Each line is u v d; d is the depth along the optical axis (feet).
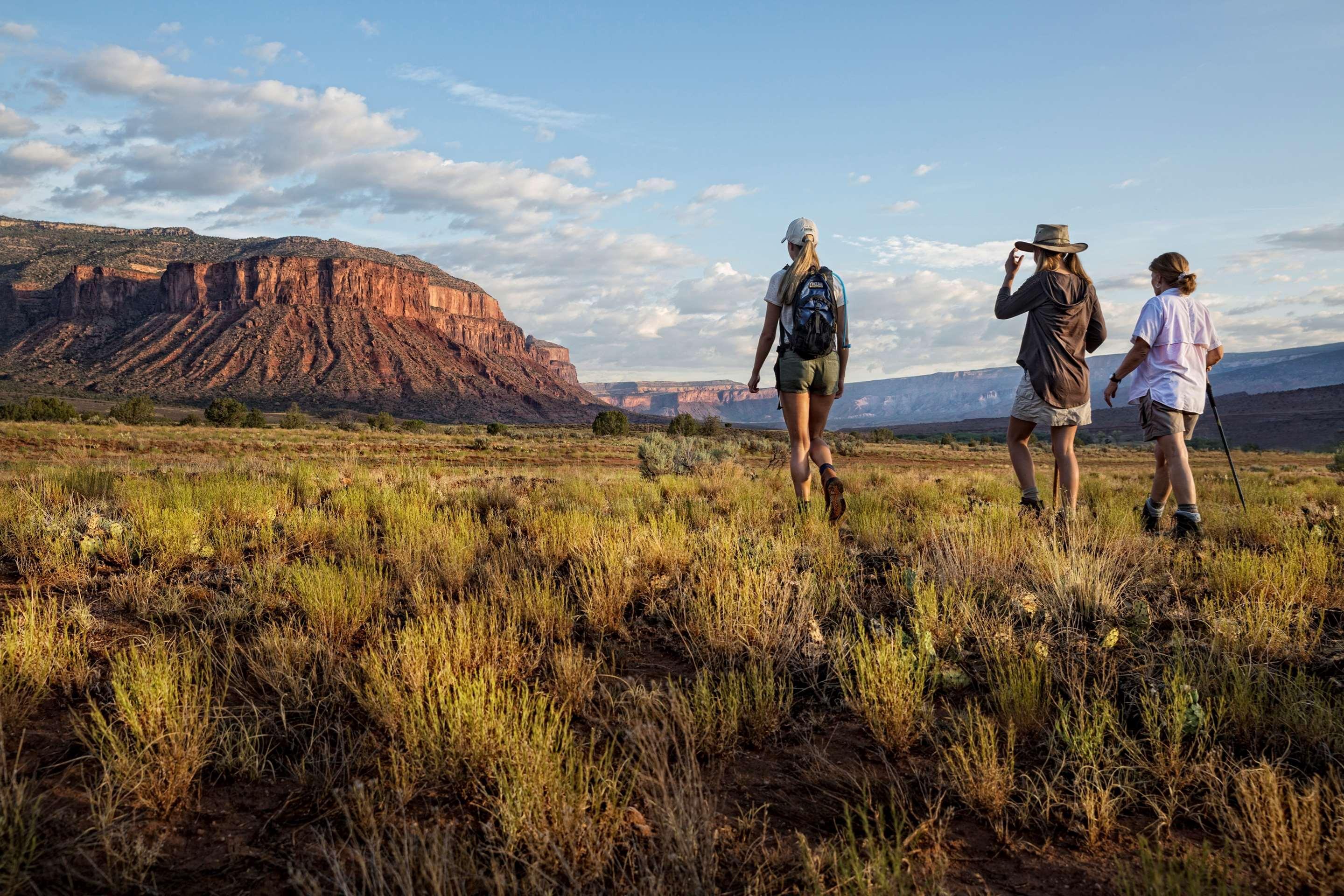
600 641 10.99
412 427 262.88
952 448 238.27
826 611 11.77
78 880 5.52
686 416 191.11
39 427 141.08
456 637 9.59
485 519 22.12
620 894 5.50
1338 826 5.72
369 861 5.66
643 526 16.83
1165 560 14.67
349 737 7.82
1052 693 8.79
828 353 17.65
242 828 6.32
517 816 5.94
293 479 29.25
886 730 7.88
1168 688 8.09
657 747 7.25
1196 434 525.75
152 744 6.82
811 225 17.43
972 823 6.56
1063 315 18.52
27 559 14.58
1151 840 6.25
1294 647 9.49
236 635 10.89
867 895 5.02
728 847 6.08
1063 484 19.27
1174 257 18.40
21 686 8.41
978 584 12.59
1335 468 74.95
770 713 8.21
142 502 19.76
